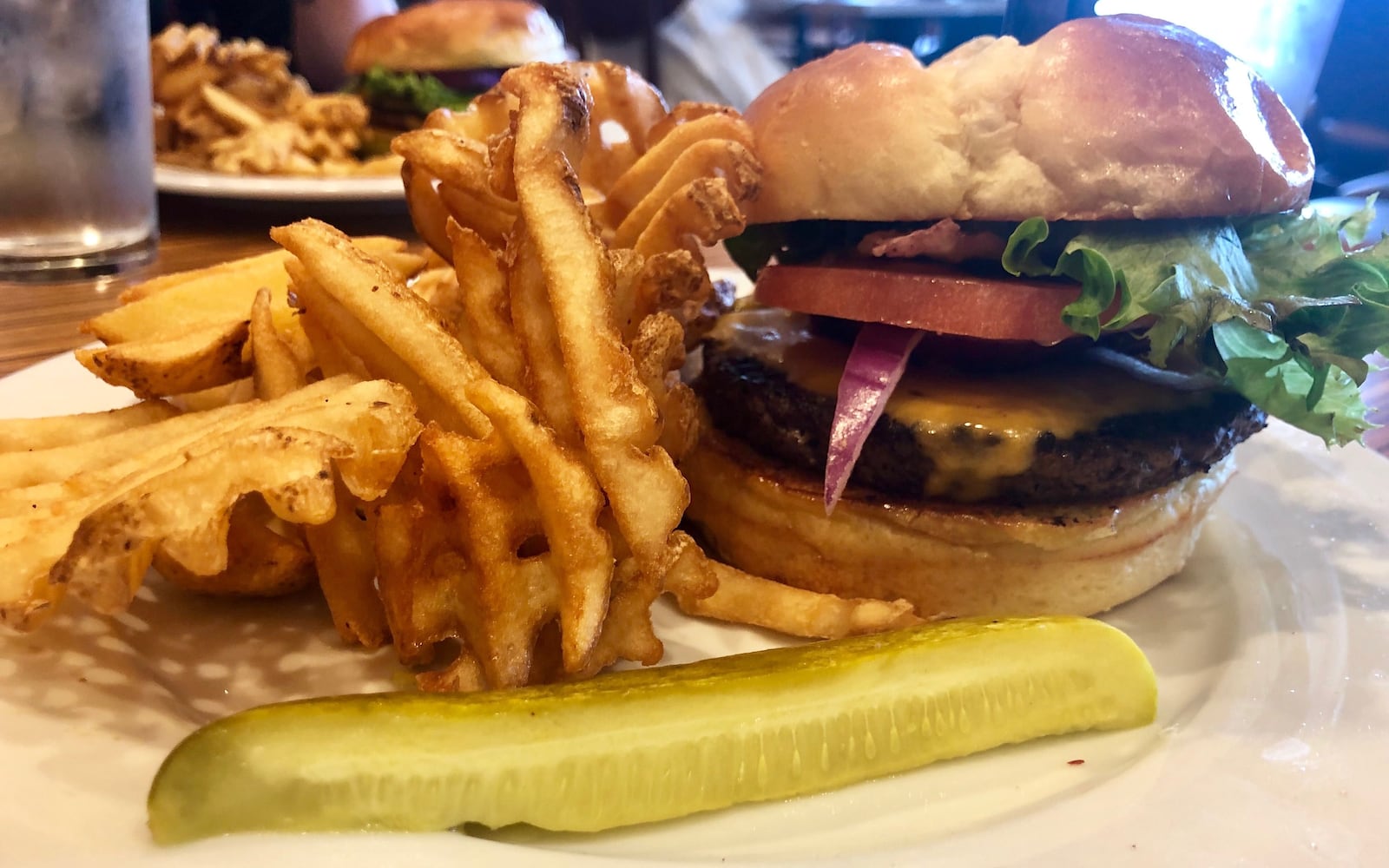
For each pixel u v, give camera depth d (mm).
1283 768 132
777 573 196
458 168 165
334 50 627
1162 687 165
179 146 418
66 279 296
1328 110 651
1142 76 173
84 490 135
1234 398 190
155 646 159
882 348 185
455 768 118
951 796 138
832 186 187
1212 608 187
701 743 128
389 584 147
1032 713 144
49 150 290
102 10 292
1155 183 168
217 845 109
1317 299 170
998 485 176
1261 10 539
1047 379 194
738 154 184
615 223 210
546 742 121
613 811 124
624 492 141
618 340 145
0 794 112
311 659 162
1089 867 115
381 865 110
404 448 132
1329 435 168
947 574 182
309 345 173
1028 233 169
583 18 724
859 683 136
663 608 185
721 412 202
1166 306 162
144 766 124
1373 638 163
